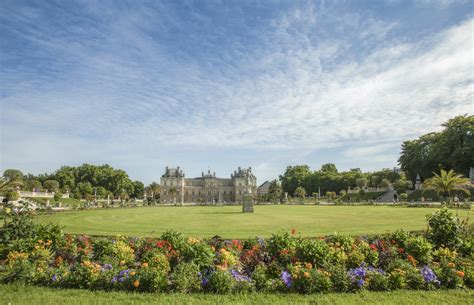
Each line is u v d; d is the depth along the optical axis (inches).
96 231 834.8
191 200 6284.5
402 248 488.7
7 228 533.6
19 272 395.9
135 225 1017.5
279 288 370.3
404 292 362.6
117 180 5733.3
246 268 436.1
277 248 466.6
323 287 365.1
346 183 5088.6
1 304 324.2
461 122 2819.9
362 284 369.4
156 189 6146.7
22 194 2987.2
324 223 1021.2
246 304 323.0
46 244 507.5
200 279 375.6
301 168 6210.6
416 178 3346.5
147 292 360.5
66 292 359.9
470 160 2753.4
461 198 2336.4
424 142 3321.9
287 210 1945.1
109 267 408.8
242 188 6284.5
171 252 451.5
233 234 757.9
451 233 522.3
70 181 5383.9
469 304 325.7
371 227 869.2
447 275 387.9
